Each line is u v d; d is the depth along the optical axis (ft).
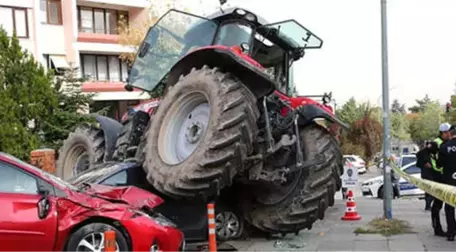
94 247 20.94
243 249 29.89
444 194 22.47
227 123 24.94
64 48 109.29
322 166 30.63
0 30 65.67
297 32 32.24
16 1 98.07
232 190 31.96
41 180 20.95
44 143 65.72
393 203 54.60
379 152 165.17
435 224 32.42
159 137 27.71
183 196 25.96
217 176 25.11
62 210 20.75
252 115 25.72
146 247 21.36
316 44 33.32
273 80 27.07
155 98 34.01
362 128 166.09
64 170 42.16
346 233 34.60
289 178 31.37
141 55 33.24
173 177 25.81
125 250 21.18
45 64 105.29
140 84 33.63
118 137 36.29
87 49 111.24
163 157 27.14
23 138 60.23
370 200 60.80
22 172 20.80
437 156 33.22
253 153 27.22
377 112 183.11
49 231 20.25
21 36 98.89
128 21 121.29
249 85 27.48
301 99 32.73
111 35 115.14
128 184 28.04
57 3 109.29
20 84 64.54
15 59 65.10
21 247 19.93
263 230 32.19
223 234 31.42
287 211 31.22
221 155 24.90
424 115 270.87
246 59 26.63
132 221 21.35
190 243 30.83
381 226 35.78
